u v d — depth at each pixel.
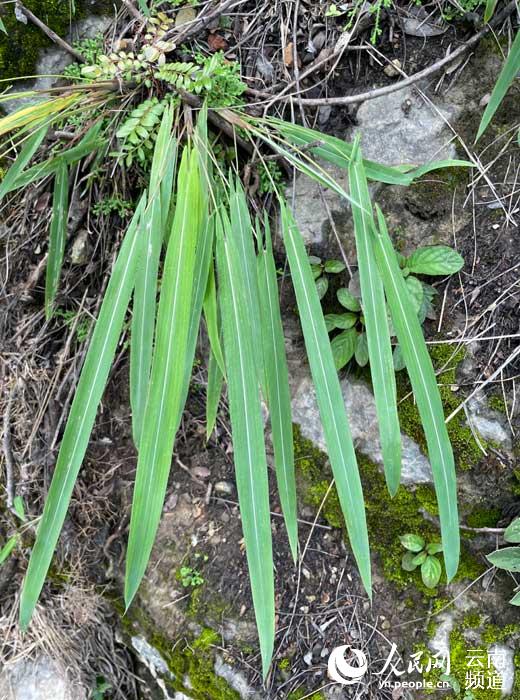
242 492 0.38
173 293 0.39
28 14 0.52
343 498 0.39
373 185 0.52
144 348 0.43
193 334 0.42
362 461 0.53
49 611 0.57
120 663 0.57
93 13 0.54
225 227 0.42
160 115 0.49
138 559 0.36
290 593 0.54
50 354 0.57
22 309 0.56
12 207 0.55
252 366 0.39
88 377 0.39
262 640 0.36
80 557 0.58
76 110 0.48
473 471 0.50
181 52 0.52
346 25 0.51
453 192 0.51
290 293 0.55
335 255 0.53
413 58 0.51
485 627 0.51
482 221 0.50
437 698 0.51
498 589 0.51
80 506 0.58
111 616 0.57
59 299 0.55
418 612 0.52
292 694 0.52
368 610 0.53
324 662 0.52
